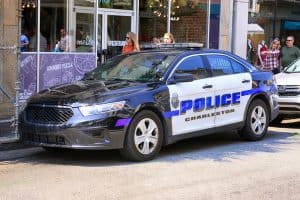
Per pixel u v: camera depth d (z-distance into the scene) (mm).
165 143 8852
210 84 9523
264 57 17000
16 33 12672
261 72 10719
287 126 12828
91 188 6988
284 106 12328
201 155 9094
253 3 20062
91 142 8062
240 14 18719
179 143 10195
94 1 14773
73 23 14297
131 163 8398
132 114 8266
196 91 9266
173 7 16953
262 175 7777
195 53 9586
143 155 8484
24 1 13133
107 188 6992
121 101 8203
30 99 8719
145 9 16359
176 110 8930
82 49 14531
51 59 13711
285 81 12398
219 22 18125
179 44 10156
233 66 10188
